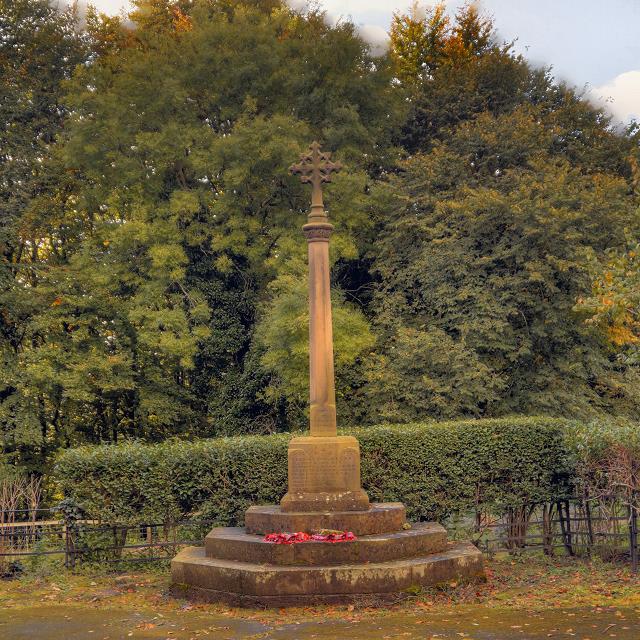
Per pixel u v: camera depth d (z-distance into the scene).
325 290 11.49
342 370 23.36
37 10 27.53
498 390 22.52
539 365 22.98
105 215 26.86
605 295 12.73
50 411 26.75
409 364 21.86
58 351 24.97
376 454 13.40
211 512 13.13
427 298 23.56
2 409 24.88
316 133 25.80
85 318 25.75
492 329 22.09
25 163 26.23
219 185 26.17
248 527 11.26
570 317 22.23
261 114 24.33
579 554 12.88
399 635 8.20
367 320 25.11
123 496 12.99
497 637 7.99
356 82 25.52
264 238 25.59
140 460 13.04
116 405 28.03
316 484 11.07
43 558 12.95
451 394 21.11
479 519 13.45
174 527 13.25
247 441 13.45
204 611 9.77
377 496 13.34
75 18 28.50
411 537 10.57
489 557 13.01
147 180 25.05
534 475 13.37
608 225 22.42
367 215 25.41
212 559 10.70
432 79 29.88
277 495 13.17
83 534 12.86
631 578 10.83
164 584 11.56
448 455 13.45
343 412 23.30
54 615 9.66
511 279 22.11
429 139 28.70
